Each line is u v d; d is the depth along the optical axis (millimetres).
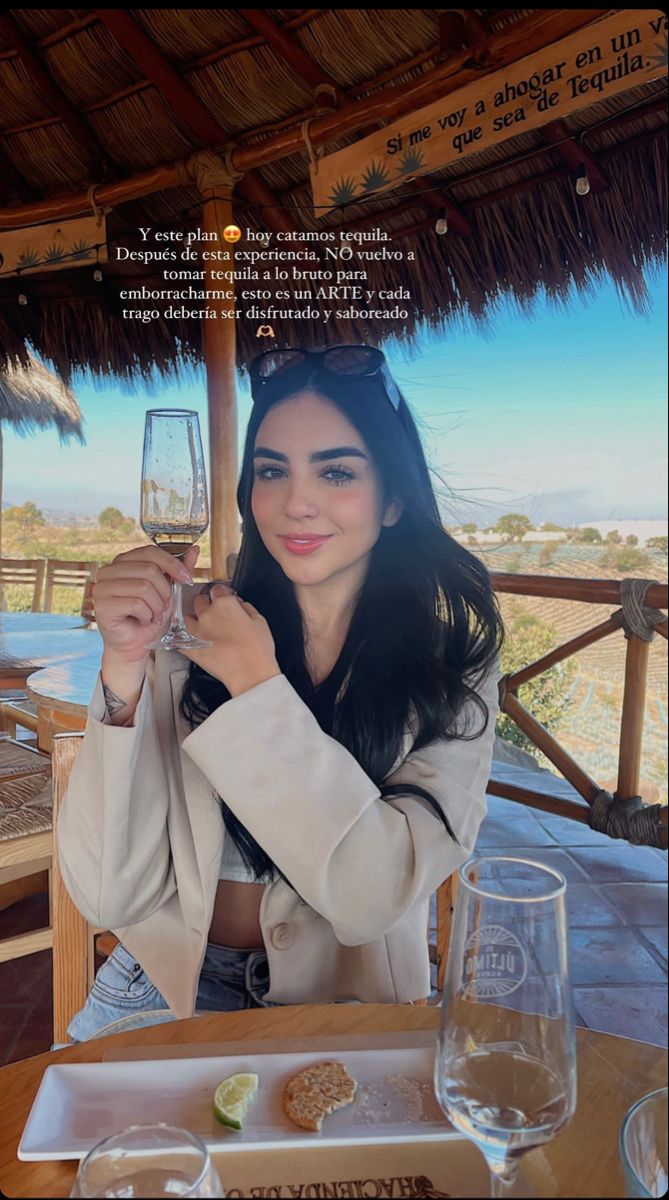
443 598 1145
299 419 1036
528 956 507
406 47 3070
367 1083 694
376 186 2811
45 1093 674
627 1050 748
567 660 3320
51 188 4270
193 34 3295
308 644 1161
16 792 2000
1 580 5301
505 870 569
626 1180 519
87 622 3902
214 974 1062
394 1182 595
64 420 6730
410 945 1056
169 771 1062
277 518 1061
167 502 1098
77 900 1017
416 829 928
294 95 3426
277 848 875
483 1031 505
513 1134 469
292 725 897
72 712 2156
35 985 2191
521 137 3293
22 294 4633
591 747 3195
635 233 3344
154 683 1103
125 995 1154
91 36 3453
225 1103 655
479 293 3900
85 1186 451
